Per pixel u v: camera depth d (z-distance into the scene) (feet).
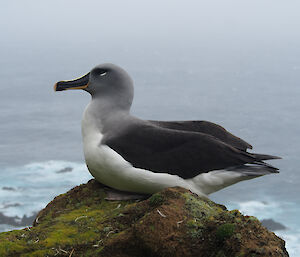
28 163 261.44
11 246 19.58
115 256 19.22
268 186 208.44
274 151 311.47
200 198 21.47
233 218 19.35
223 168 22.70
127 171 22.80
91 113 24.36
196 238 18.95
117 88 24.58
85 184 26.23
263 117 441.27
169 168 22.61
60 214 23.70
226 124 417.08
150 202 21.02
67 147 313.32
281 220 171.22
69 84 25.14
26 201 184.34
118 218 21.11
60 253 19.47
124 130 23.47
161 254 18.74
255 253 17.90
